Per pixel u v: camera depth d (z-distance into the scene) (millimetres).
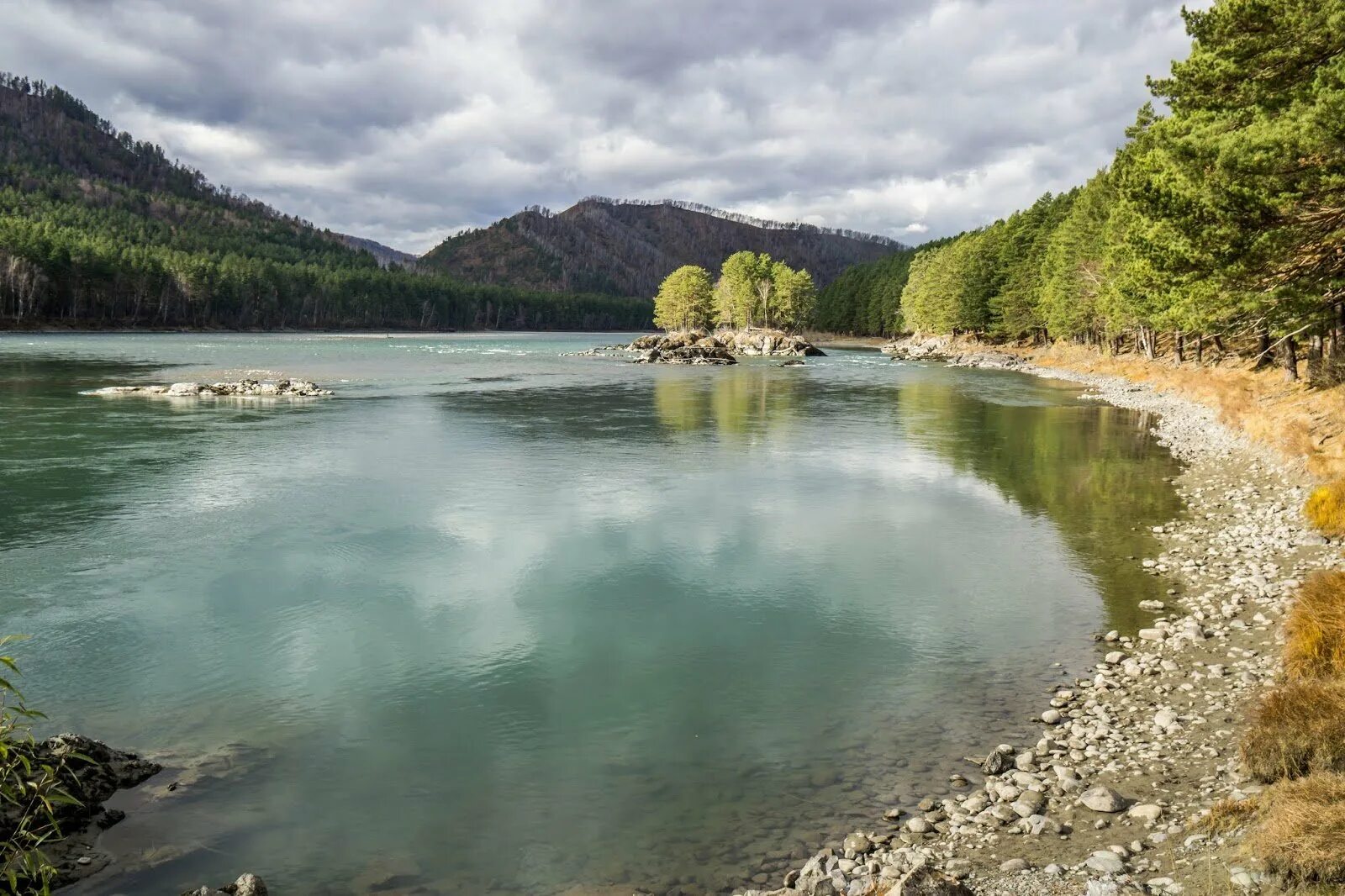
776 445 35344
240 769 9727
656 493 25500
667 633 14305
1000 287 117000
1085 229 80875
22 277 137875
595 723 10984
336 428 39188
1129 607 15188
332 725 10891
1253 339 44250
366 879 7629
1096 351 88000
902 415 46281
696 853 7996
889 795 9047
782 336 132375
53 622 14539
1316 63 18031
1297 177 15891
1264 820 7004
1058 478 27672
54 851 7852
